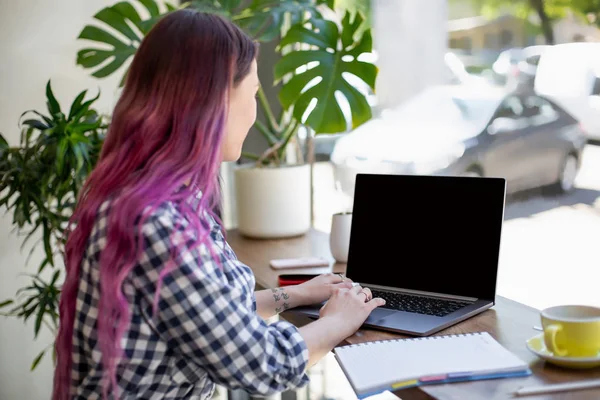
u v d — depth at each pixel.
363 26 2.35
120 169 1.12
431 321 1.34
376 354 1.17
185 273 1.04
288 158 2.67
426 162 2.20
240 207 2.26
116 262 1.03
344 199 2.52
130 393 1.09
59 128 2.06
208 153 1.13
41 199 2.14
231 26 1.20
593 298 1.74
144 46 1.17
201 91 1.13
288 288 1.51
